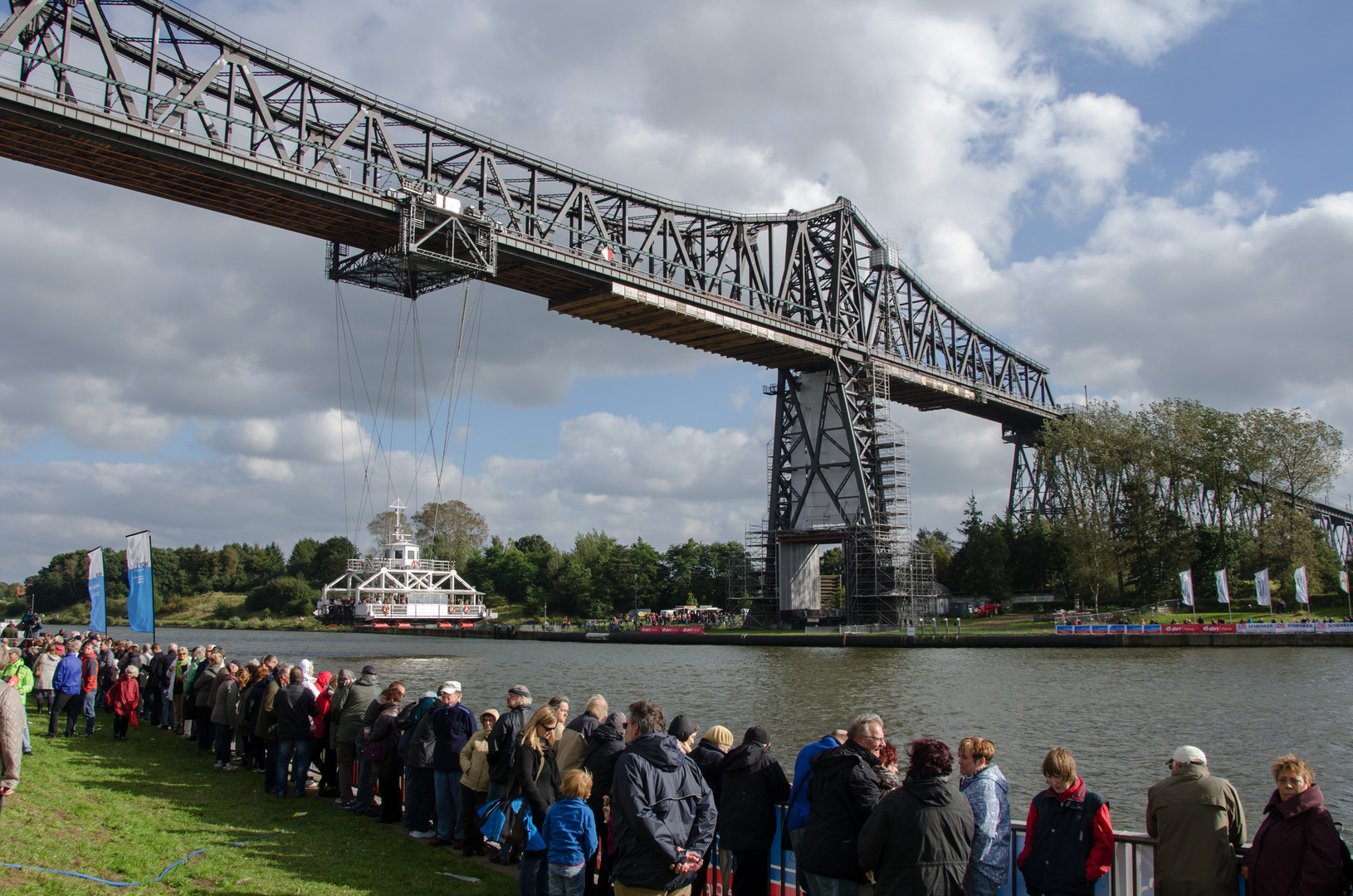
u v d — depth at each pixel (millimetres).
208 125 57469
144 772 20328
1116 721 37406
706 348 99250
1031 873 9898
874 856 9195
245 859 14016
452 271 69500
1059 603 113875
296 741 18719
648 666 68875
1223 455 103125
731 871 12539
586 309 83250
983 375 133750
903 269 116875
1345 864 8719
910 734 34719
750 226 96125
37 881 11922
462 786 15094
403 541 117250
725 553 158625
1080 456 104688
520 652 89438
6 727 11234
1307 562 95812
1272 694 45156
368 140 65500
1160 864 9742
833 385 106812
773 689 51281
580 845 10805
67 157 55125
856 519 103000
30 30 53000
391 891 13094
